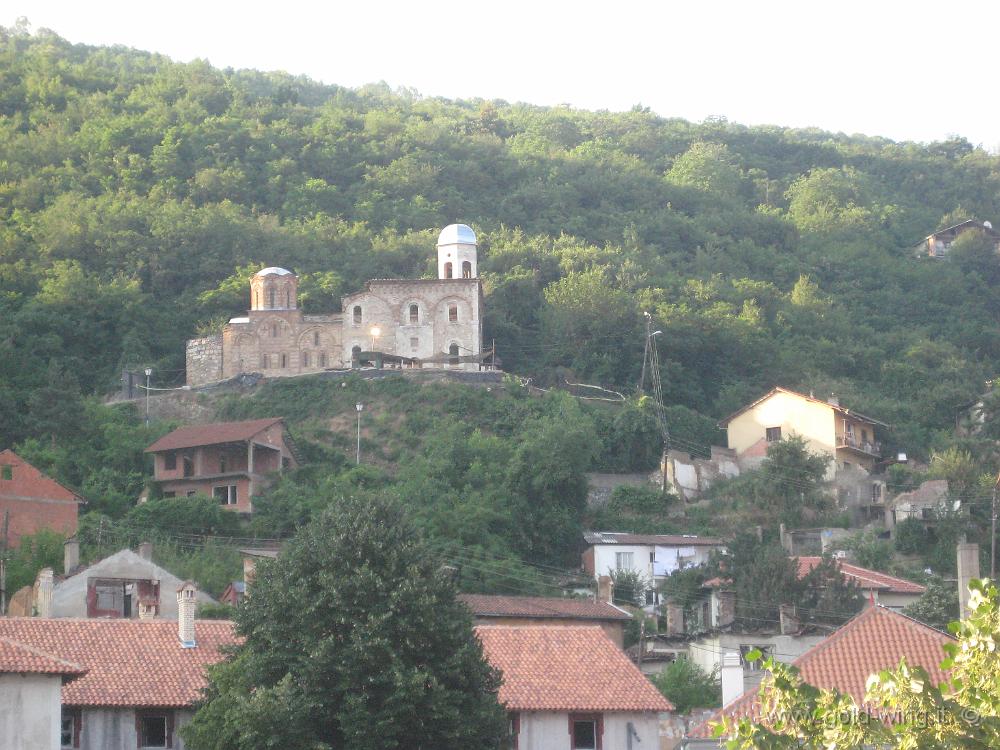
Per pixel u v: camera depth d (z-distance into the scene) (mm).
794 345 155250
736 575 80688
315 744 44688
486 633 54125
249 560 83375
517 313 155500
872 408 137500
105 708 47781
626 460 122500
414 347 138250
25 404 123562
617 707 50500
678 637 80062
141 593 69812
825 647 48562
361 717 45188
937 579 81875
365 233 176500
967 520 105062
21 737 40375
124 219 167250
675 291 161250
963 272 196750
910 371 151250
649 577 99375
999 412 133250
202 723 45781
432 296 139125
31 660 41062
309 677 46344
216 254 162625
